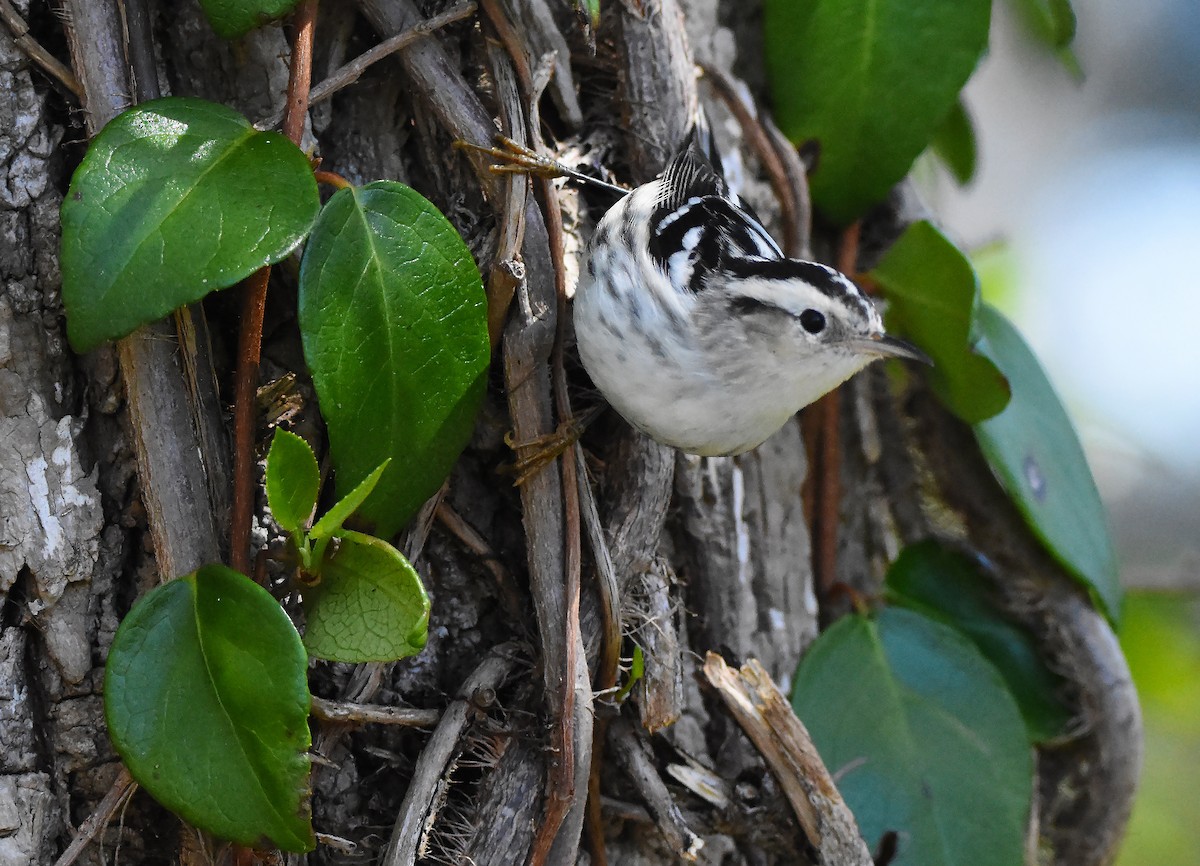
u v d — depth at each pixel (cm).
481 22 191
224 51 190
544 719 190
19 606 189
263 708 187
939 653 194
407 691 190
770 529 194
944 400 195
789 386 192
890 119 195
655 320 191
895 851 193
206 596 188
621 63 193
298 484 188
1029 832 195
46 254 189
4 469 188
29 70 189
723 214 193
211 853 189
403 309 189
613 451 192
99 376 189
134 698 187
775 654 193
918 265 194
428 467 189
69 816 189
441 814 190
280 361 190
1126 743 196
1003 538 196
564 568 190
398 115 191
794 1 194
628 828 192
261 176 188
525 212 191
